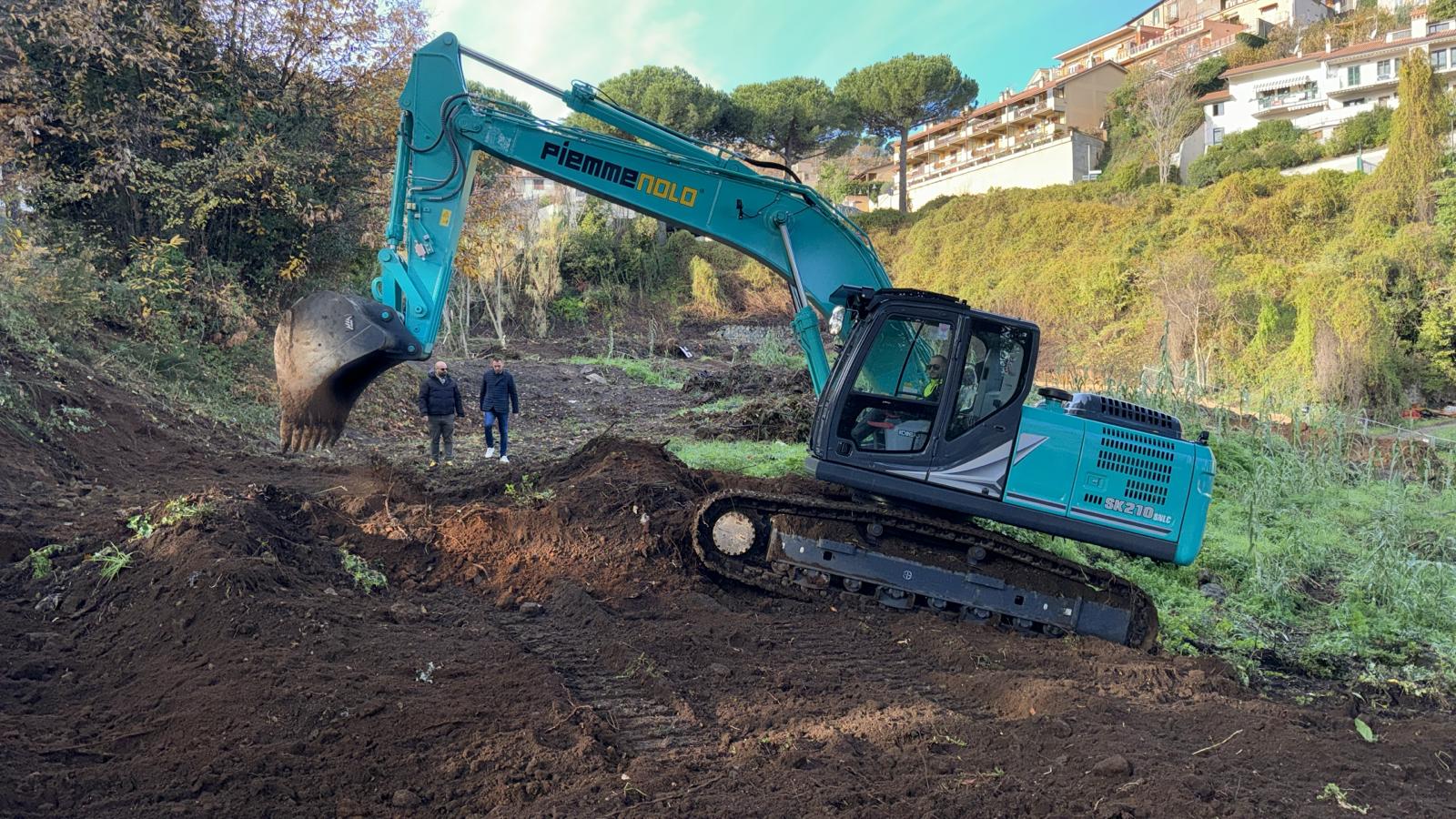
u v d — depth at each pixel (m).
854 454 7.08
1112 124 52.59
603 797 4.07
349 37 16.80
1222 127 52.69
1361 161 35.34
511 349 31.66
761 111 46.62
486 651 5.69
